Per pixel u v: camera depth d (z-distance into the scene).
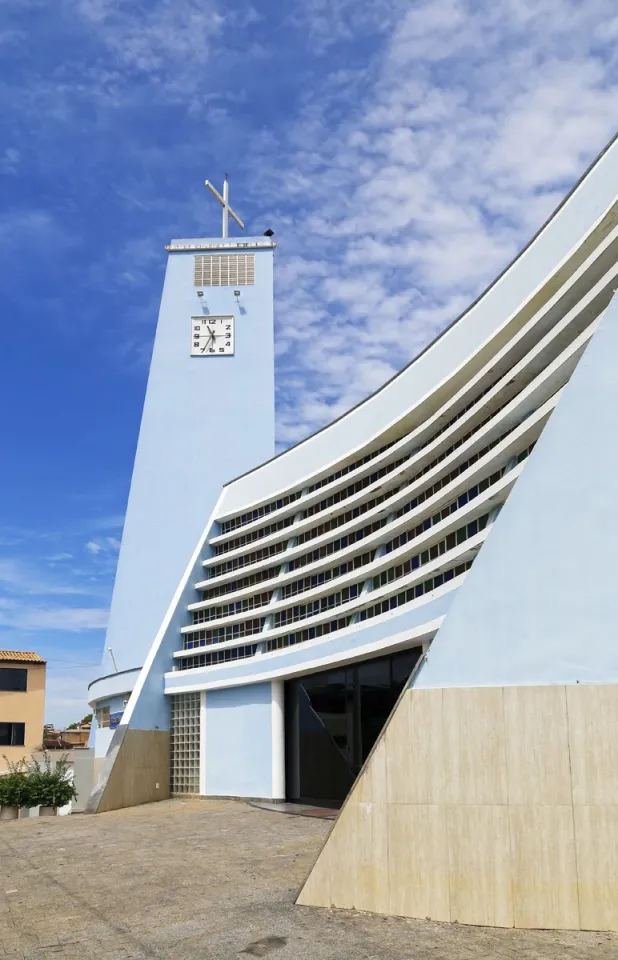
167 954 11.88
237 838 22.86
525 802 13.30
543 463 14.43
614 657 13.33
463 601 14.45
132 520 51.38
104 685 46.25
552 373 20.55
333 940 12.19
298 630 35.19
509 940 12.15
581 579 13.75
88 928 13.52
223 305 54.84
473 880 13.27
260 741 35.56
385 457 31.34
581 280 20.12
